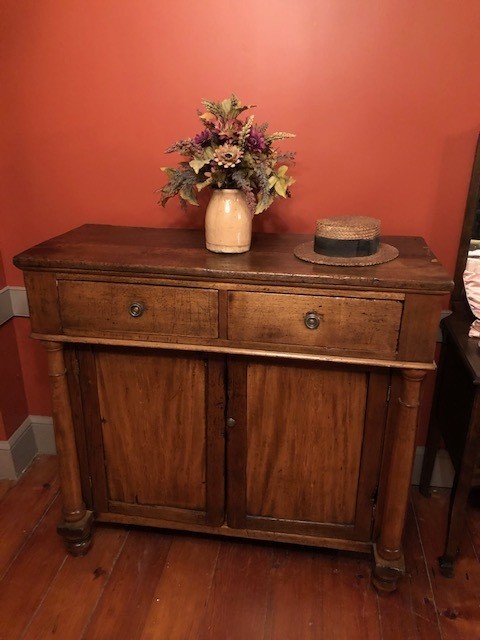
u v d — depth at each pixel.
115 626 1.46
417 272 1.27
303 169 1.66
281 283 1.27
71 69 1.65
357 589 1.58
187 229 1.72
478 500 1.92
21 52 1.64
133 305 1.37
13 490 1.97
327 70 1.55
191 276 1.31
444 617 1.49
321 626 1.46
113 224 1.81
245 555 1.69
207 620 1.48
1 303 1.88
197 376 1.46
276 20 1.52
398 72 1.53
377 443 1.44
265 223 1.73
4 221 1.85
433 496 1.95
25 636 1.43
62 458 1.59
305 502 1.56
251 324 1.33
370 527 1.55
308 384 1.42
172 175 1.45
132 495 1.65
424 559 1.68
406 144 1.60
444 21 1.47
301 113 1.60
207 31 1.55
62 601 1.53
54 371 1.49
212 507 1.61
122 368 1.50
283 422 1.47
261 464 1.53
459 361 1.58
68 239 1.57
